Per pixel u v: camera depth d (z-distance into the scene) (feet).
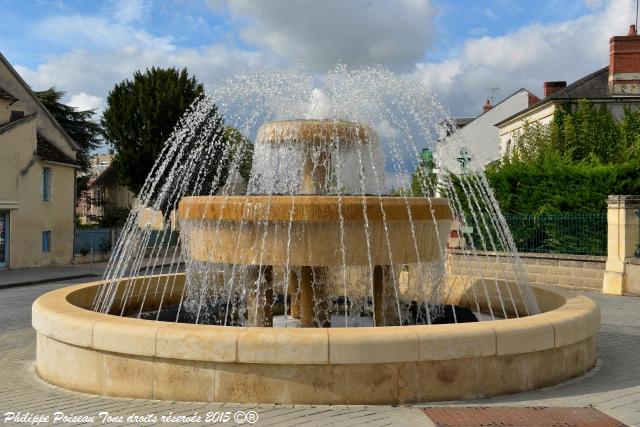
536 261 58.85
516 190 65.26
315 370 17.97
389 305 29.01
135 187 124.67
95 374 20.08
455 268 62.90
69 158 103.14
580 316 21.91
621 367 23.68
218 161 79.46
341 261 23.13
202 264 30.14
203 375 18.44
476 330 18.86
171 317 31.71
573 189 59.72
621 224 51.60
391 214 23.50
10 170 87.51
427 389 18.35
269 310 27.12
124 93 124.06
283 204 23.07
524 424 16.10
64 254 101.76
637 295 50.14
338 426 15.93
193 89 125.90
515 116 108.37
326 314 29.60
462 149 41.19
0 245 86.89
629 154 75.72
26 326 38.40
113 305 32.37
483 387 18.95
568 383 20.99
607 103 89.40
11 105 94.53
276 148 31.63
